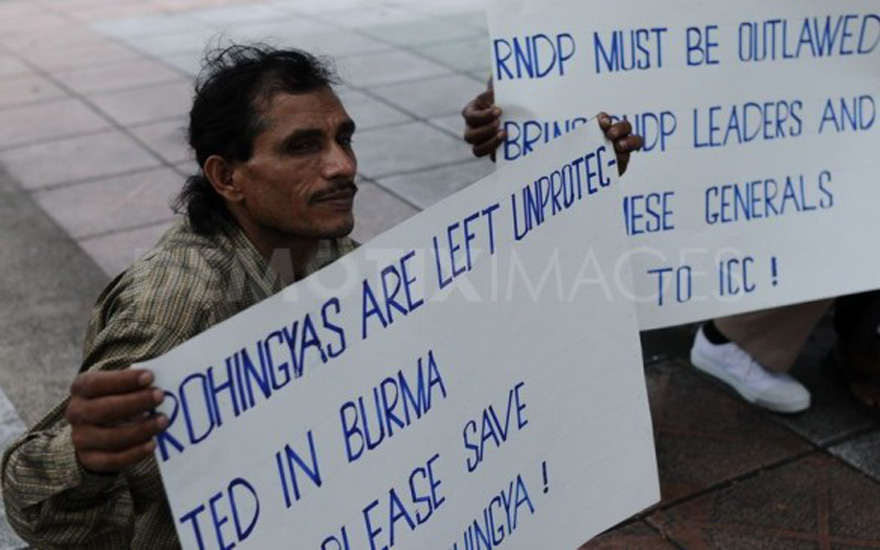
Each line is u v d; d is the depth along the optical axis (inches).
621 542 113.3
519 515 77.4
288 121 66.3
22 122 256.7
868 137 110.3
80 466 57.0
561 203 77.0
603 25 99.0
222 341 56.4
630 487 85.3
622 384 83.0
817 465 125.6
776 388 134.6
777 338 133.6
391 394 66.1
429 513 69.6
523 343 75.4
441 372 69.4
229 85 66.7
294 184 67.3
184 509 56.0
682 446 129.9
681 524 116.0
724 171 107.6
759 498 120.0
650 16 100.3
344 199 68.9
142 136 243.9
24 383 147.9
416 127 238.7
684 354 151.0
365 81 271.4
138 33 335.6
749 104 106.3
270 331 58.7
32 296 173.9
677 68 102.9
